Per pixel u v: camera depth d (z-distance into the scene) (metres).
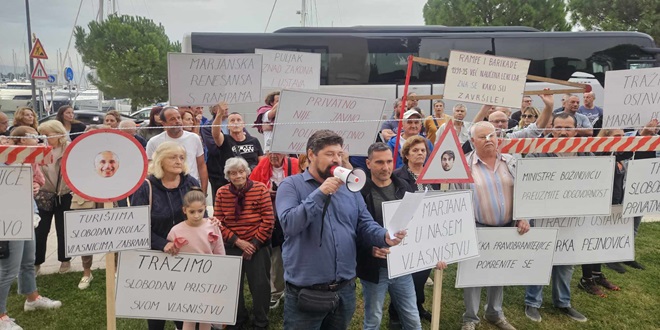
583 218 3.60
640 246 5.99
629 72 3.47
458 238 3.25
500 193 3.61
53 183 4.81
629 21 17.98
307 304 2.53
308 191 2.64
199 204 3.13
